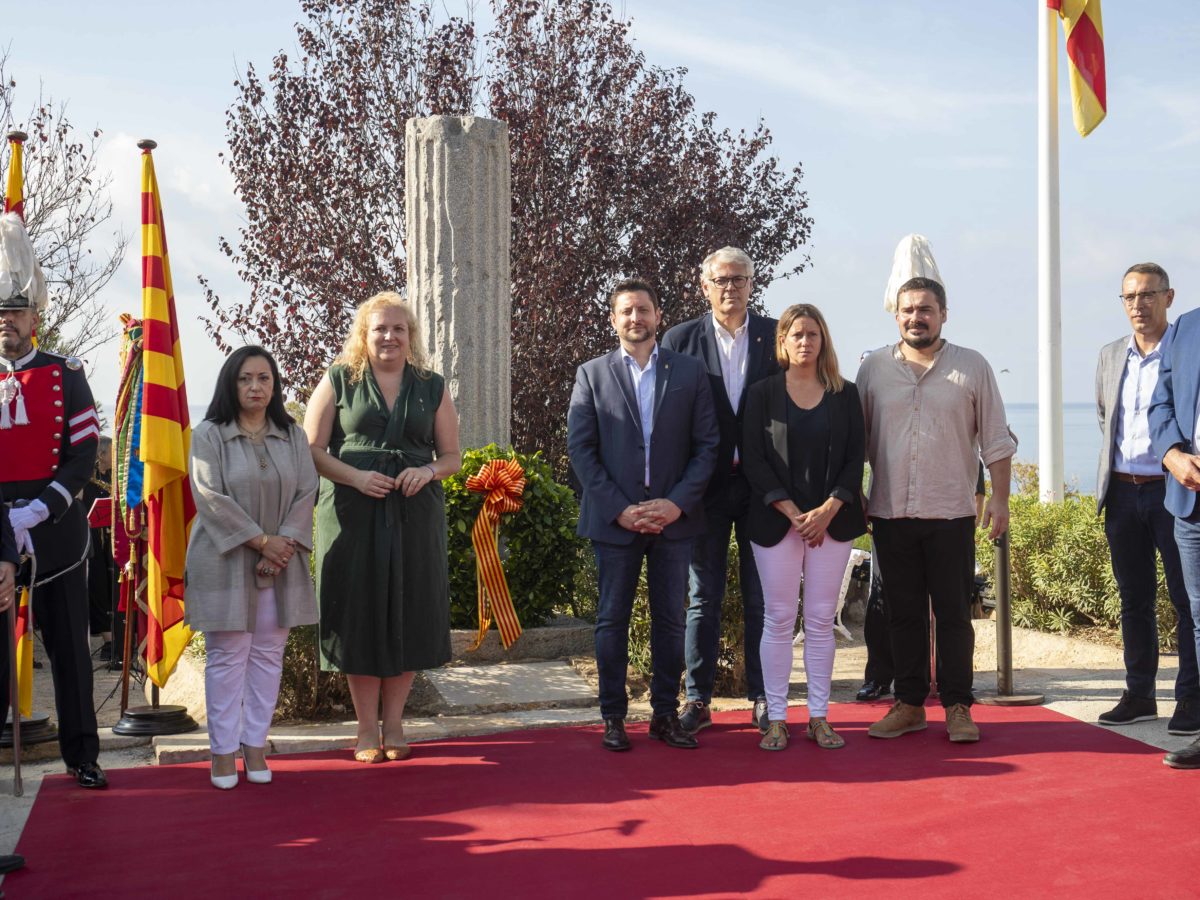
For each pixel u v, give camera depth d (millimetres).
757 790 4844
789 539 5559
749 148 15352
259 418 5188
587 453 5691
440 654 5531
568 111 14469
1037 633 8531
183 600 5883
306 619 5172
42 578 4949
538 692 6641
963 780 4941
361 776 5160
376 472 5344
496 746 5680
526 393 13391
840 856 4043
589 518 5668
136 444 6055
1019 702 6453
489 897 3723
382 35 14086
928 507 5570
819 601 5605
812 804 4641
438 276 8805
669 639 5637
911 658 5730
